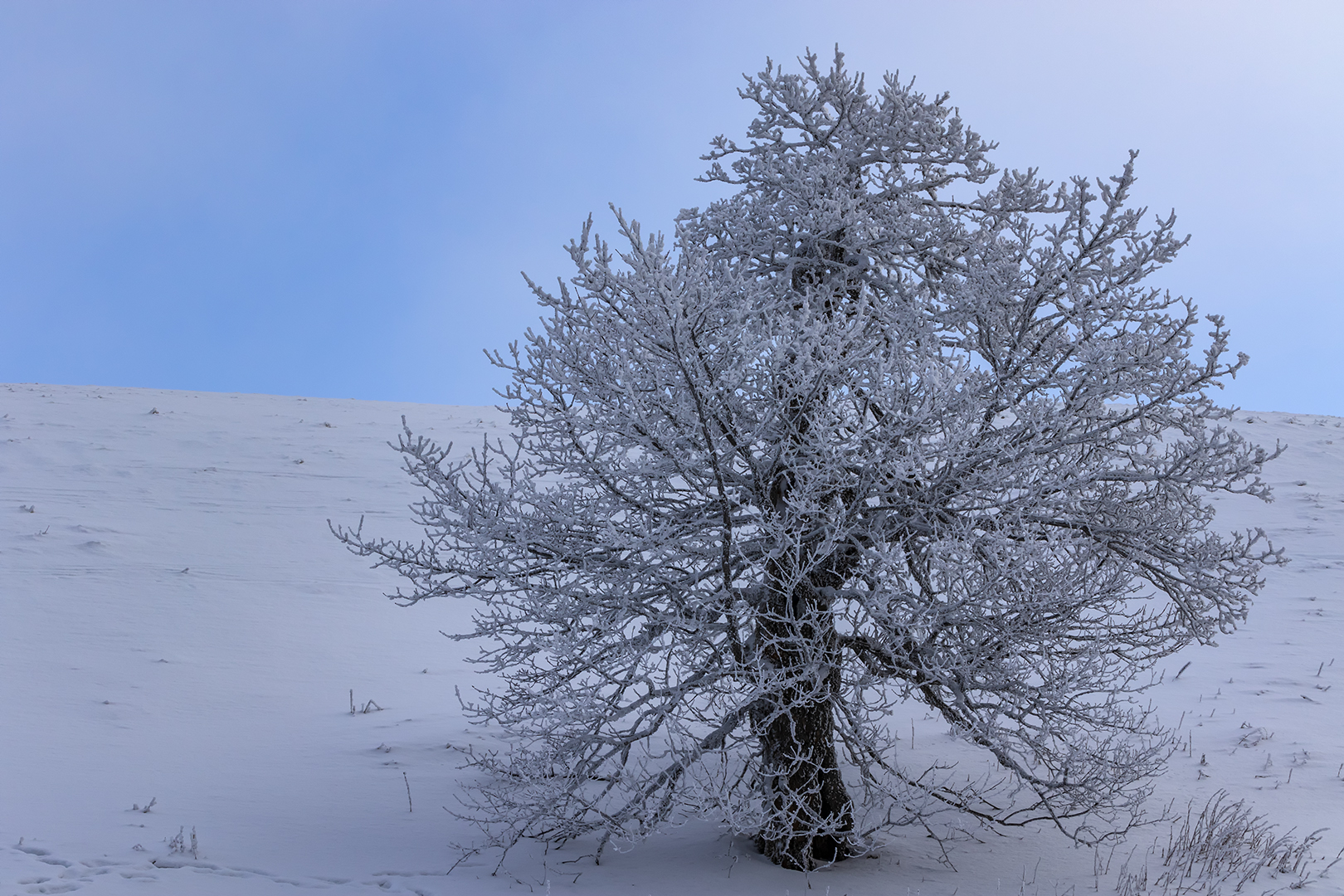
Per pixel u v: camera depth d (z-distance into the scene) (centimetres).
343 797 759
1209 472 593
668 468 592
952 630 617
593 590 627
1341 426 3375
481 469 623
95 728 898
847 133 724
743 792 612
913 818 625
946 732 1016
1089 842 647
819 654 585
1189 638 648
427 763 857
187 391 3738
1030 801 791
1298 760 887
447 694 1105
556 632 602
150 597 1403
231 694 1048
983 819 723
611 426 567
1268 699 1111
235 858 614
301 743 902
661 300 502
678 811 616
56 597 1355
